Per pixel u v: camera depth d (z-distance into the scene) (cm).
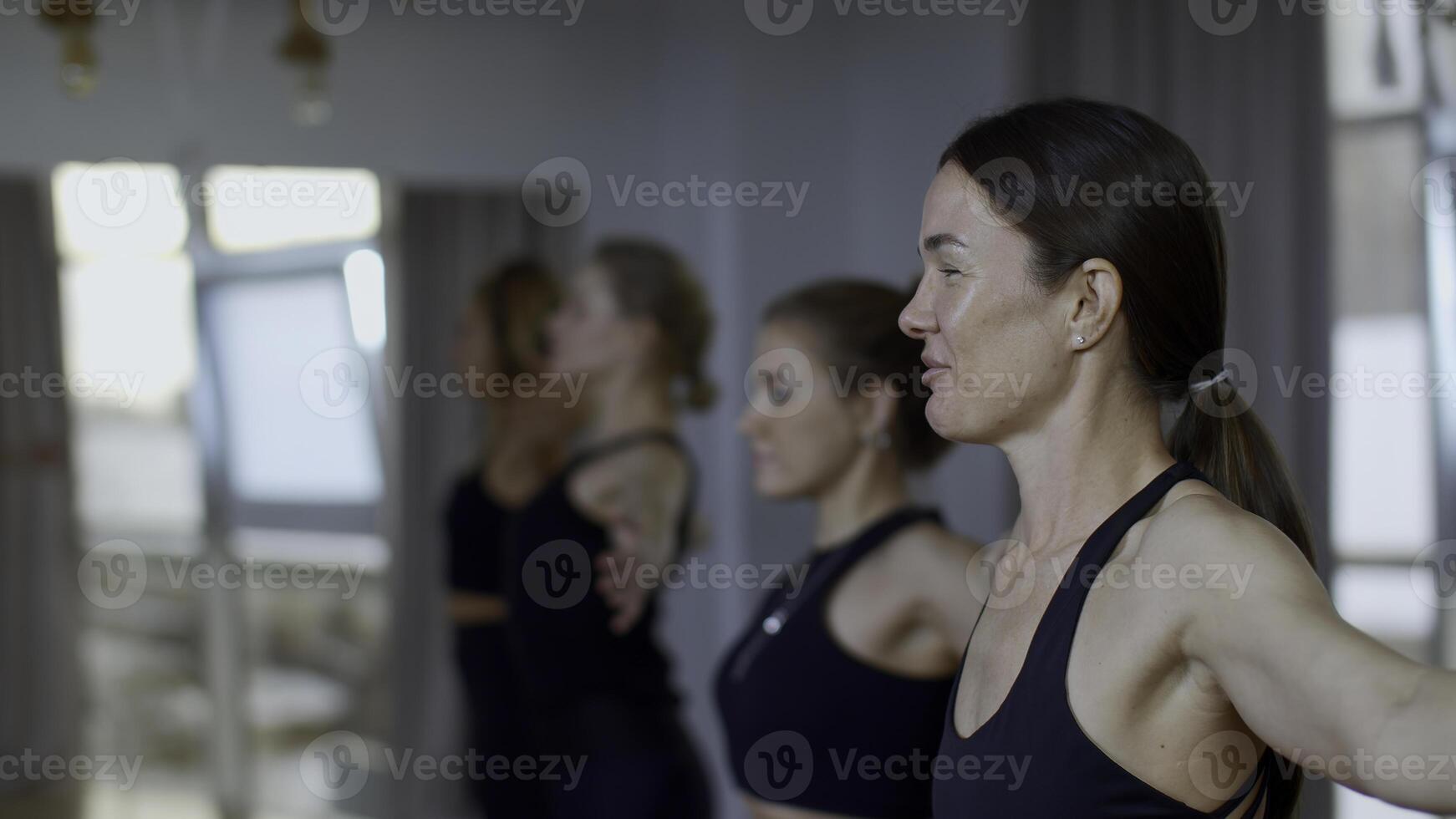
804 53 311
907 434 148
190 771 250
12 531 243
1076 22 256
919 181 293
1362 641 55
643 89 300
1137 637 68
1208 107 248
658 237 297
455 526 259
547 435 268
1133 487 78
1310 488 238
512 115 283
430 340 267
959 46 277
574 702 252
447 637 257
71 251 247
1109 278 76
